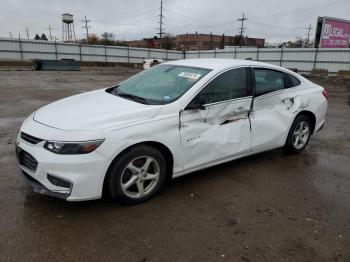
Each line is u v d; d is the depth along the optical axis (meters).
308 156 5.29
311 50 34.84
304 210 3.49
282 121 4.73
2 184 3.78
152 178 3.50
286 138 4.92
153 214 3.27
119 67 44.75
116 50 49.50
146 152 3.33
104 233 2.92
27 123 3.43
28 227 2.95
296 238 2.97
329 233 3.07
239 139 4.18
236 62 4.36
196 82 3.81
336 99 12.93
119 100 3.79
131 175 3.34
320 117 5.43
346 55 32.09
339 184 4.21
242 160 4.96
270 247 2.83
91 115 3.27
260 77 4.47
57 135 2.99
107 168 3.09
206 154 3.86
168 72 4.33
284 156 5.23
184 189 3.87
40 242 2.75
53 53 44.88
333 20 34.88
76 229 2.96
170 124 3.46
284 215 3.37
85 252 2.65
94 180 3.03
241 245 2.84
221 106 3.90
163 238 2.88
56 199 3.47
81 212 3.24
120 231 2.96
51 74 25.03
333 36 35.41
